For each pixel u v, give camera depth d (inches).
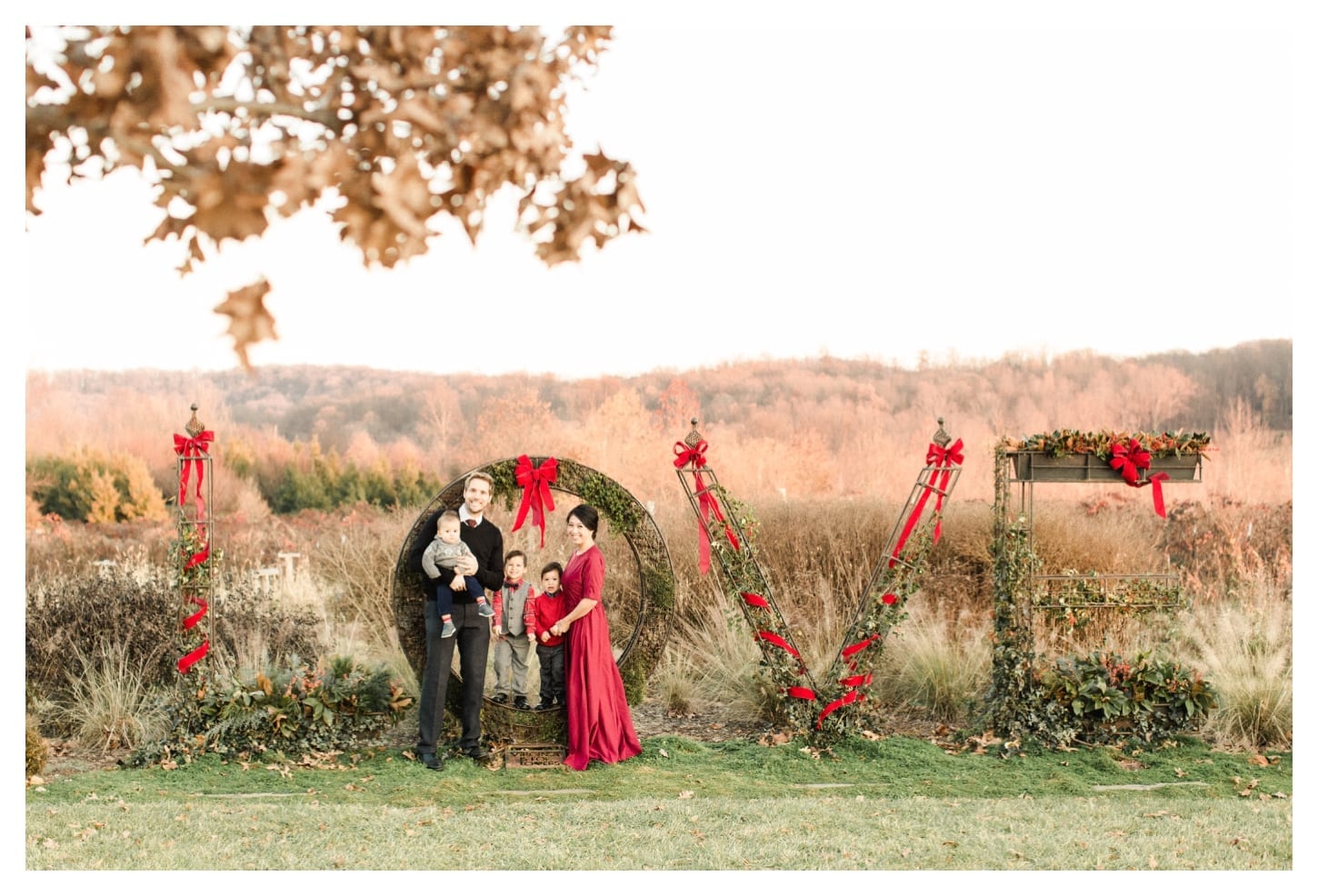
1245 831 190.4
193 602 236.1
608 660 242.1
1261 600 321.7
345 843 180.9
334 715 241.8
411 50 83.4
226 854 174.9
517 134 86.4
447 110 84.0
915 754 240.4
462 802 209.3
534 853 177.3
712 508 255.6
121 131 73.8
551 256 92.0
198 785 216.8
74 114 75.0
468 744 238.7
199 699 236.2
